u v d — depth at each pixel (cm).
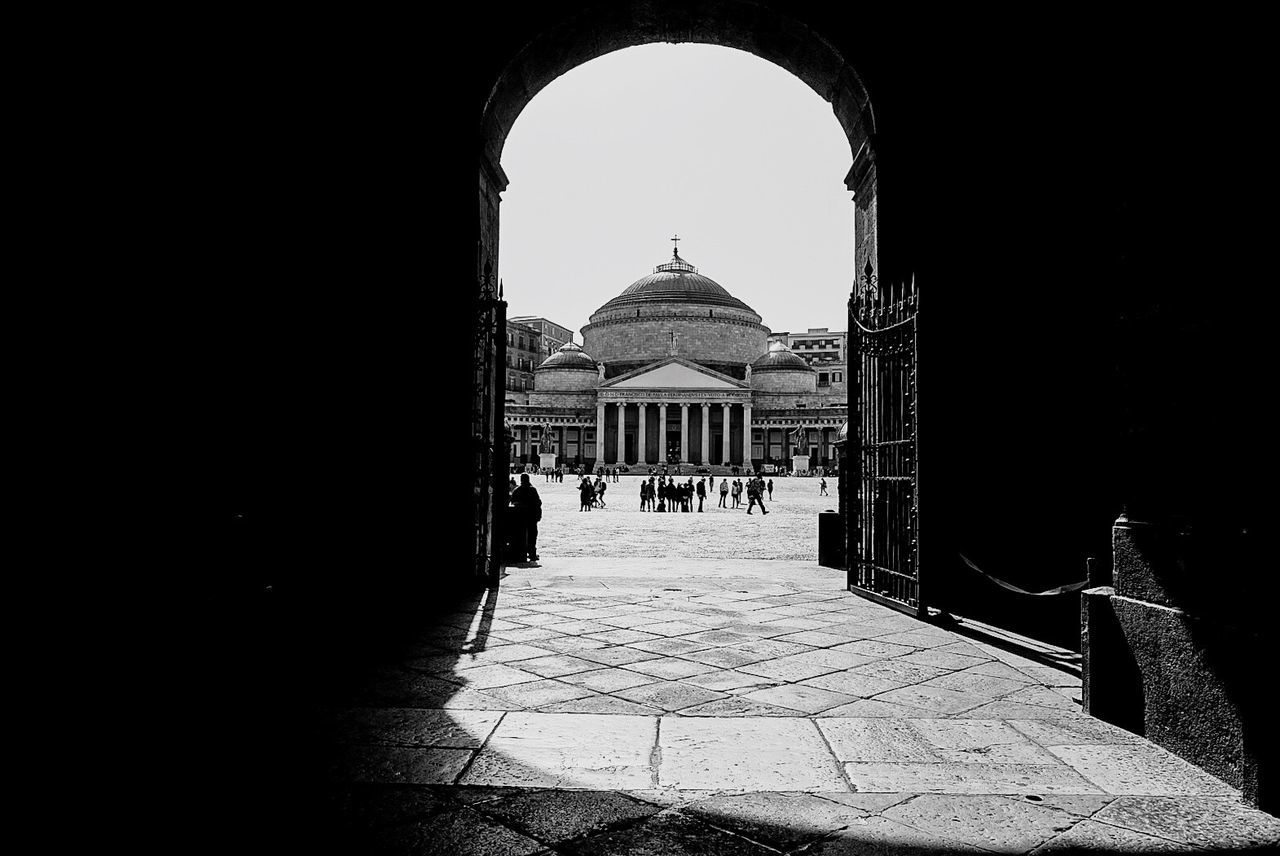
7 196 362
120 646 406
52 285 391
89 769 377
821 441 10112
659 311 11381
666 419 10062
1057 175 938
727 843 317
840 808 351
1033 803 358
